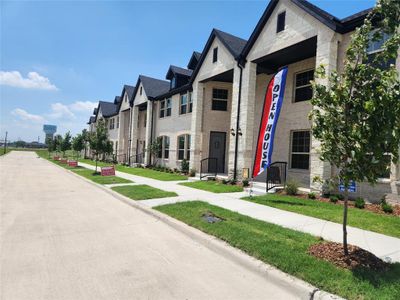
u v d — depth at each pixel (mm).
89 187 14102
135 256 4992
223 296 3701
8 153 56188
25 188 13008
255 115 15719
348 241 5473
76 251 5148
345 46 9945
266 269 4324
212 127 18484
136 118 29141
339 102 4426
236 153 14047
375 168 4172
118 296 3611
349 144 4324
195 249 5453
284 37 11797
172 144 22406
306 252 4793
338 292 3578
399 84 4152
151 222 7391
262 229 6109
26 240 5680
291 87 13508
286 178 13211
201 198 10055
